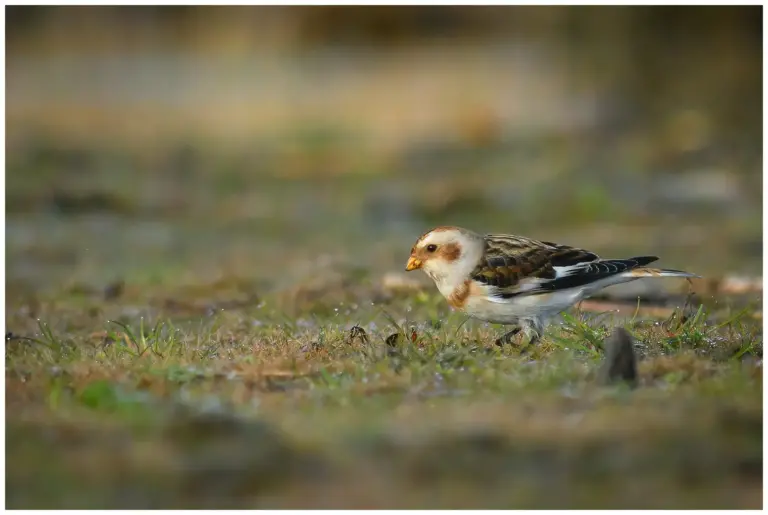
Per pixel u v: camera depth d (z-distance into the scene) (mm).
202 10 38469
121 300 14680
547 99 29812
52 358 10500
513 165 25125
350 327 11852
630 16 28328
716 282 14414
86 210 22281
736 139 25219
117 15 39094
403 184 24047
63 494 7422
